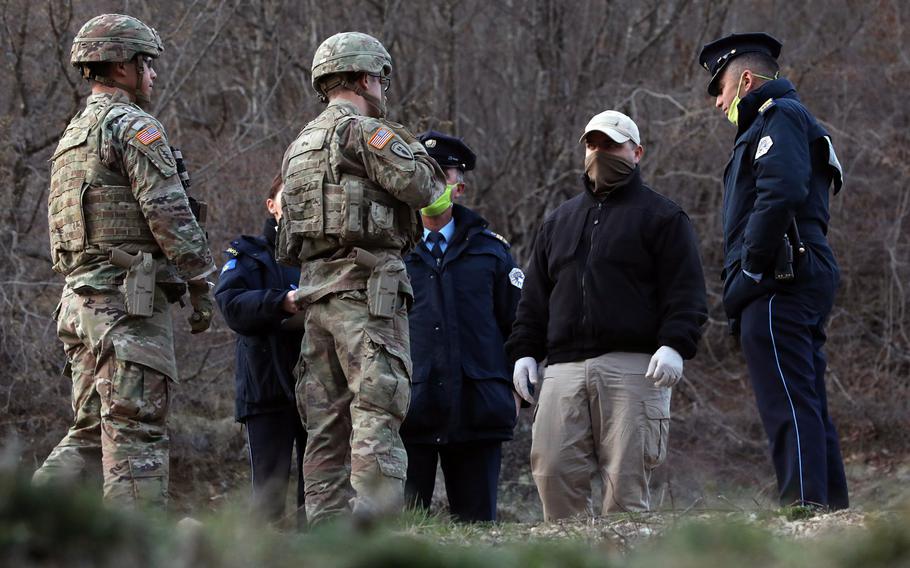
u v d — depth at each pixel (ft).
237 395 41.83
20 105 82.69
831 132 108.58
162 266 34.24
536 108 114.32
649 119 110.83
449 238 43.34
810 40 123.65
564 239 38.96
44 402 73.61
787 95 38.37
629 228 37.78
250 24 102.27
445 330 42.14
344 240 33.19
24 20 82.33
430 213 42.63
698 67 117.70
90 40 34.81
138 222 33.88
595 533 28.81
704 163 108.37
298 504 42.06
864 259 114.21
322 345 33.83
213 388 80.84
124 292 33.24
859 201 114.42
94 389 33.53
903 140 116.06
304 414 34.17
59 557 16.51
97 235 33.58
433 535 29.68
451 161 43.29
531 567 17.74
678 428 94.63
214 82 98.37
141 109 35.24
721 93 40.45
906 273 112.37
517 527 31.40
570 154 112.27
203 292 34.47
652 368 36.73
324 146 33.71
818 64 117.60
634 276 37.81
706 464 88.12
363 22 112.16
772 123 37.04
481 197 112.78
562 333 38.42
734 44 39.88
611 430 37.68
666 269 37.65
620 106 106.22
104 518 17.11
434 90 115.65
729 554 19.02
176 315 80.07
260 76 101.65
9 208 78.23
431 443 41.65
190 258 33.53
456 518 40.91
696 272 37.55
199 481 71.92
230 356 81.25
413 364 41.91
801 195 36.09
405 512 32.68
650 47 119.75
